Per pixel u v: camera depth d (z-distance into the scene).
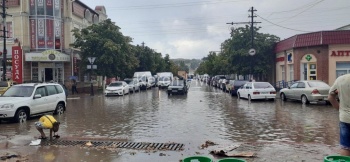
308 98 19.42
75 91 34.47
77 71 37.84
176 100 24.56
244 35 35.16
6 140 9.55
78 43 35.28
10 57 33.34
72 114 16.05
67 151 8.11
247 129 11.18
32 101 13.97
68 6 36.06
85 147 8.53
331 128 11.09
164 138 9.78
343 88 5.53
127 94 33.56
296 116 14.20
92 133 10.74
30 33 33.56
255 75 36.50
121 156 7.59
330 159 3.72
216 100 24.02
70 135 10.40
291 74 31.48
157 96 30.05
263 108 17.84
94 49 35.25
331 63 27.44
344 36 27.02
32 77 33.94
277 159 7.16
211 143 8.90
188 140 9.43
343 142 5.61
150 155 7.66
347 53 27.06
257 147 8.31
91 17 44.97
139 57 58.09
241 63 35.16
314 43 27.78
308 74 28.75
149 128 11.63
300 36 29.16
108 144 8.95
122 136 10.16
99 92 37.28
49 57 32.91
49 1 34.00
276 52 34.91
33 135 10.45
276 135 10.05
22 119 13.45
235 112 16.09
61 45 35.22
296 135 9.99
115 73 36.72
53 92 15.60
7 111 12.84
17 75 30.70
